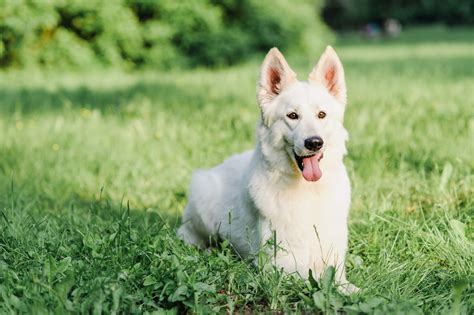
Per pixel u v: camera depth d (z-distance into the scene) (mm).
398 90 4871
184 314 1793
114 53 7520
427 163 2836
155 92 5258
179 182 2904
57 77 6848
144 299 1794
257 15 8211
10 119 4215
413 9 20250
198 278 1853
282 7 8375
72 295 1823
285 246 2029
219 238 2332
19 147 3461
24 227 2199
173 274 1838
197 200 2361
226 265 1966
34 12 6883
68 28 7496
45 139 3627
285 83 2096
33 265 1948
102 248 2002
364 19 20828
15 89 5859
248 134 3506
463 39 12867
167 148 3332
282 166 2037
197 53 7762
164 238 2023
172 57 7629
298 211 2016
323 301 1743
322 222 2029
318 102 2029
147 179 2955
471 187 2518
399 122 3559
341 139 2072
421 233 2150
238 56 7855
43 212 2488
